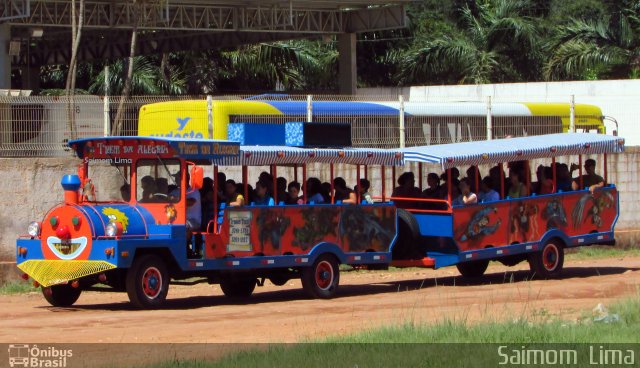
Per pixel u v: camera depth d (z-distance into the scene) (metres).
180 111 41.44
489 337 22.11
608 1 86.69
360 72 92.12
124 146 29.95
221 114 41.22
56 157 38.31
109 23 68.81
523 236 37.28
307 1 72.12
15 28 74.94
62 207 28.72
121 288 29.56
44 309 29.84
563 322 24.61
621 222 50.66
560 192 38.41
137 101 41.69
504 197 37.34
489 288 35.09
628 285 35.44
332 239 32.84
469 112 48.94
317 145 33.06
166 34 80.62
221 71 86.06
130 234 28.58
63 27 69.69
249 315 28.06
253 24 74.06
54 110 39.06
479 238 36.03
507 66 86.62
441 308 29.12
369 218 33.88
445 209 36.06
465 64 84.94
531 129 51.56
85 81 91.25
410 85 88.31
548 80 84.81
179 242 29.22
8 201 37.03
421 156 35.25
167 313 28.39
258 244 31.06
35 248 29.22
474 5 94.19
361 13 77.19
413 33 92.19
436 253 35.81
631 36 82.00
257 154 31.06
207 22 72.38
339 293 34.25
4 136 38.06
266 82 86.94
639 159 51.00
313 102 44.19
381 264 34.22
